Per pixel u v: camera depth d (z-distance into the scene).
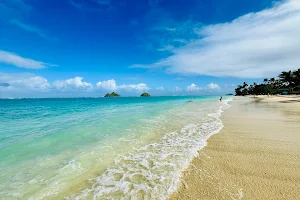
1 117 17.22
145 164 5.93
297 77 91.44
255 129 10.73
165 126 12.46
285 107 25.48
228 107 28.83
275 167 5.39
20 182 4.74
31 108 30.47
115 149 7.49
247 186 4.41
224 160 6.10
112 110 25.39
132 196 4.12
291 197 3.91
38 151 7.13
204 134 9.96
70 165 5.85
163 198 4.02
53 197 4.12
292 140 8.12
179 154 6.83
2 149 7.27
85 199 4.04
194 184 4.58
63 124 13.17
